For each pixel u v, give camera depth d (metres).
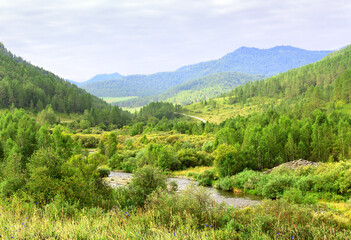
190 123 150.00
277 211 11.68
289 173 41.44
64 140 80.06
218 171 48.22
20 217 8.58
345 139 61.34
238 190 39.66
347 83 155.12
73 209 10.84
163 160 60.03
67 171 15.11
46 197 12.98
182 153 67.69
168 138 101.19
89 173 20.52
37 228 7.32
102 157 65.44
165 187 17.66
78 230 7.21
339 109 144.38
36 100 197.25
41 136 76.06
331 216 12.48
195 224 8.84
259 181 39.38
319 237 8.02
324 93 187.88
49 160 14.88
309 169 40.66
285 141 66.62
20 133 75.75
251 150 54.28
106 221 8.32
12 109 167.75
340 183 31.66
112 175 57.25
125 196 15.87
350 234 8.34
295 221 9.67
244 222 10.08
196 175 53.22
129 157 71.38
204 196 11.27
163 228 8.05
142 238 7.07
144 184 17.11
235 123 119.06
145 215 9.70
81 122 164.00
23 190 13.32
